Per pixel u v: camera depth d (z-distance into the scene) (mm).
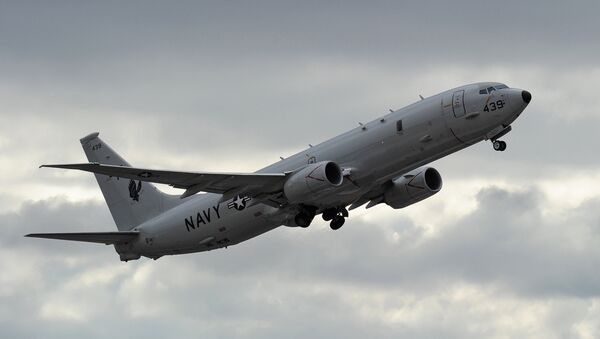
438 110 132375
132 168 128250
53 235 145875
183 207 149000
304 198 134625
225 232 145500
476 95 131250
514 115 130625
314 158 138000
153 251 152250
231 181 135125
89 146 157875
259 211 142250
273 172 140250
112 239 152125
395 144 133875
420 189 144500
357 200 146375
